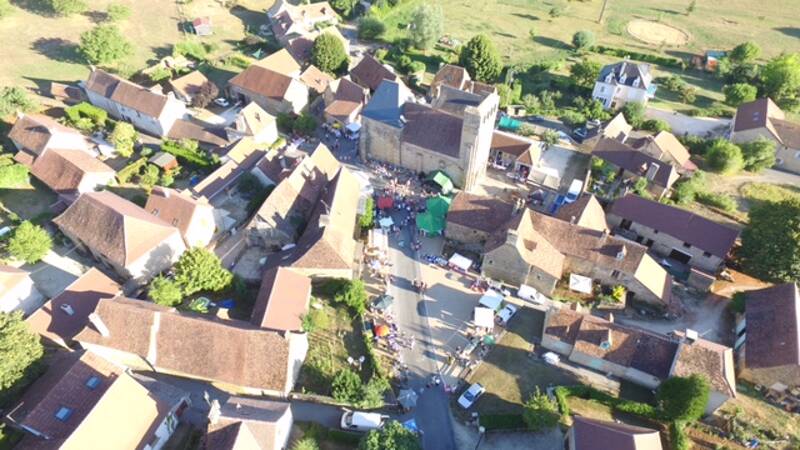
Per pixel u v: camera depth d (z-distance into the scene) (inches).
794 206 3152.1
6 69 5137.8
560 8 7426.2
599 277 3208.7
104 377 2384.4
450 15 7101.4
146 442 2226.9
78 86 4931.1
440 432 2490.2
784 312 2763.3
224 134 4281.5
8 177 3681.1
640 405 2532.0
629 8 7490.2
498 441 2472.9
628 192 3747.5
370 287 3191.4
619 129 4589.1
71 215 3193.9
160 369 2586.1
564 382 2726.4
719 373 2496.3
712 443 2475.4
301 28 5969.5
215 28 6289.4
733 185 4220.0
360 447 2183.8
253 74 4842.5
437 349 2869.1
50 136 3737.7
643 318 3083.2
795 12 7386.8
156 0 6732.3
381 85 4045.3
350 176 3619.6
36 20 6003.9
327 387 2635.3
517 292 3203.7
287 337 2502.5
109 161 4079.7
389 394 2625.5
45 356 2568.9
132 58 5502.0
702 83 5723.4
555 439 2487.7
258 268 3287.4
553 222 3275.1
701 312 3137.3
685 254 3442.4
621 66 5054.1
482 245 3440.0
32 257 3120.1
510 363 2810.0
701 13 7362.2
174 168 3981.3
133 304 2672.2
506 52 6230.3
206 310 2930.6
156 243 3038.9
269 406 2335.1
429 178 3998.5
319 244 3031.5
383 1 6894.7
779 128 4448.8
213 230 3496.6
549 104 4992.6
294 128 4483.3
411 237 3567.9
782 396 2657.5
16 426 2281.0
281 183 3412.9
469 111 3496.6
